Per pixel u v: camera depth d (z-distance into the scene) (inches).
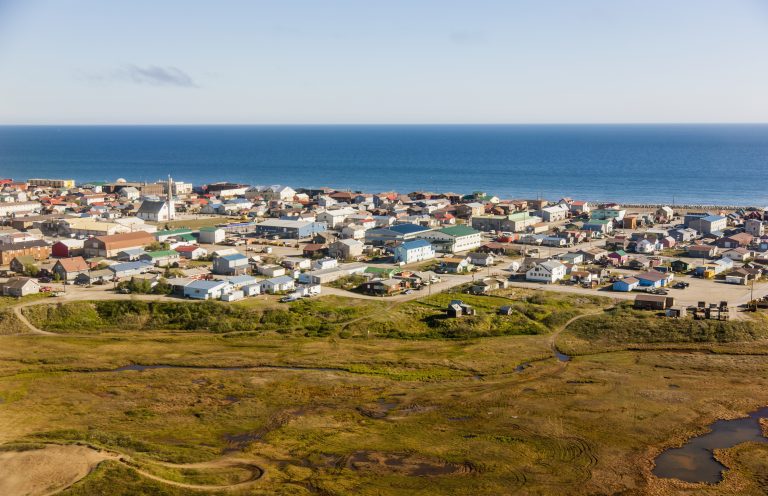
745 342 3976.4
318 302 4729.3
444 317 4436.5
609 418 3088.1
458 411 3184.1
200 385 3496.6
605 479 2576.3
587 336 4158.5
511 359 3831.2
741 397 3294.8
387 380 3567.9
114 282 5201.8
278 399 3331.7
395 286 5014.8
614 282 5300.2
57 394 3376.0
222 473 2586.1
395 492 2477.9
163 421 3090.6
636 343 4042.8
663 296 4616.1
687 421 3051.2
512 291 5036.9
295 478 2559.1
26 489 2420.0
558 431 2967.5
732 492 2470.5
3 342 4094.5
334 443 2866.6
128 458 2642.7
